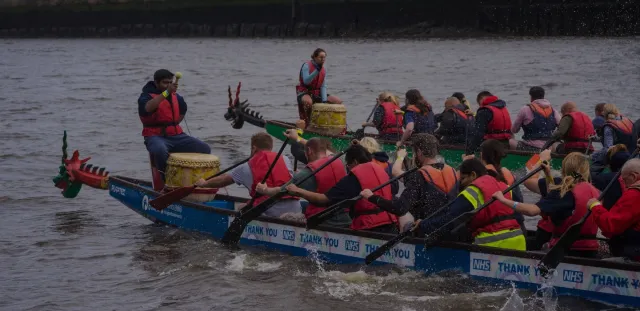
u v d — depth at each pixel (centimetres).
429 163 775
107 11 8650
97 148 1631
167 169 950
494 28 6625
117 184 1045
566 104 1218
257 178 877
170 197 919
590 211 684
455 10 6800
